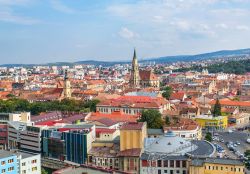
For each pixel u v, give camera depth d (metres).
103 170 196.88
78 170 197.62
